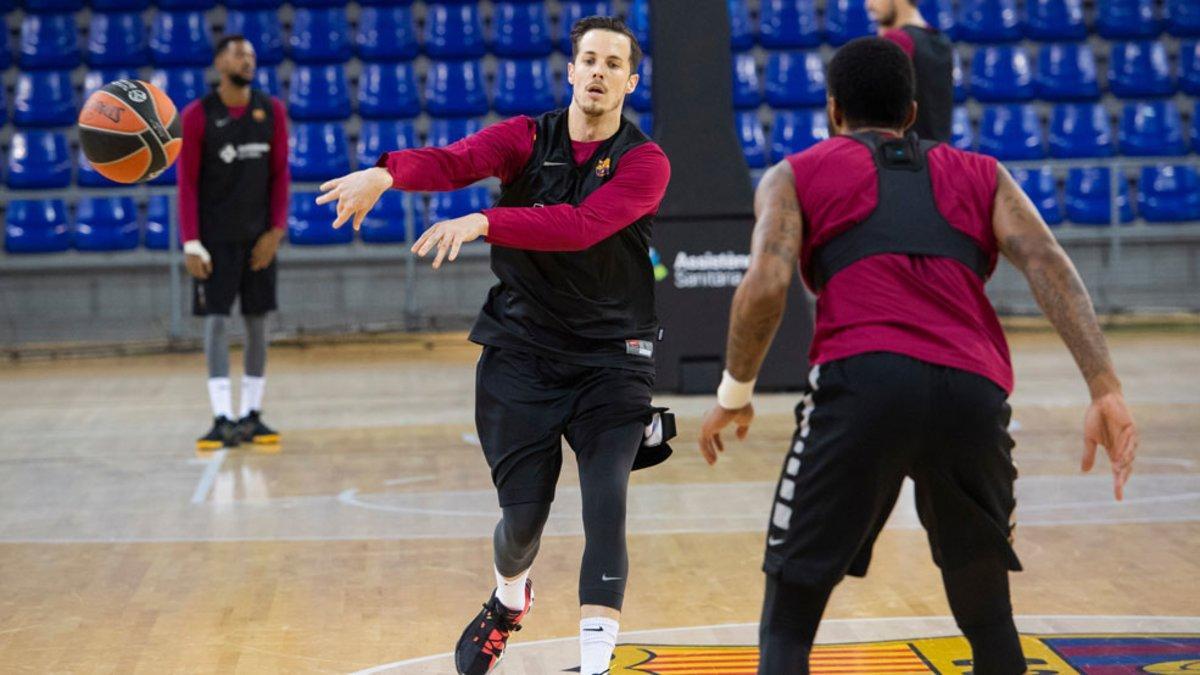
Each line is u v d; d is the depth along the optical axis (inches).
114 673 269.6
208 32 1030.4
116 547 379.6
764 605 198.7
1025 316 927.0
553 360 242.7
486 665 258.8
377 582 338.3
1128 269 950.4
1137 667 262.1
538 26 1043.3
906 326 191.3
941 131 461.1
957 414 187.9
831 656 272.4
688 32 648.4
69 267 918.4
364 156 989.2
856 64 210.1
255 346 545.0
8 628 302.5
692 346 650.8
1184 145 1008.2
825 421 191.0
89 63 1023.6
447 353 847.1
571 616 305.1
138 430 584.7
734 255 650.2
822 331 197.2
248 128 510.6
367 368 778.8
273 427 585.9
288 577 344.5
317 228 942.4
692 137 649.6
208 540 386.6
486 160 241.1
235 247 524.4
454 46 1037.2
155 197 941.2
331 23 1040.2
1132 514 401.1
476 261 932.0
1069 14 1053.2
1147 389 646.5
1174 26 1054.4
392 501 436.5
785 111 997.8
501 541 245.4
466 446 535.2
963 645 279.0
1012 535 198.5
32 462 513.3
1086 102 1024.9
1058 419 573.6
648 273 251.3
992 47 1033.5
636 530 388.8
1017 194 200.5
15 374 782.5
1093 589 321.4
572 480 458.3
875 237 197.0
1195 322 937.5
